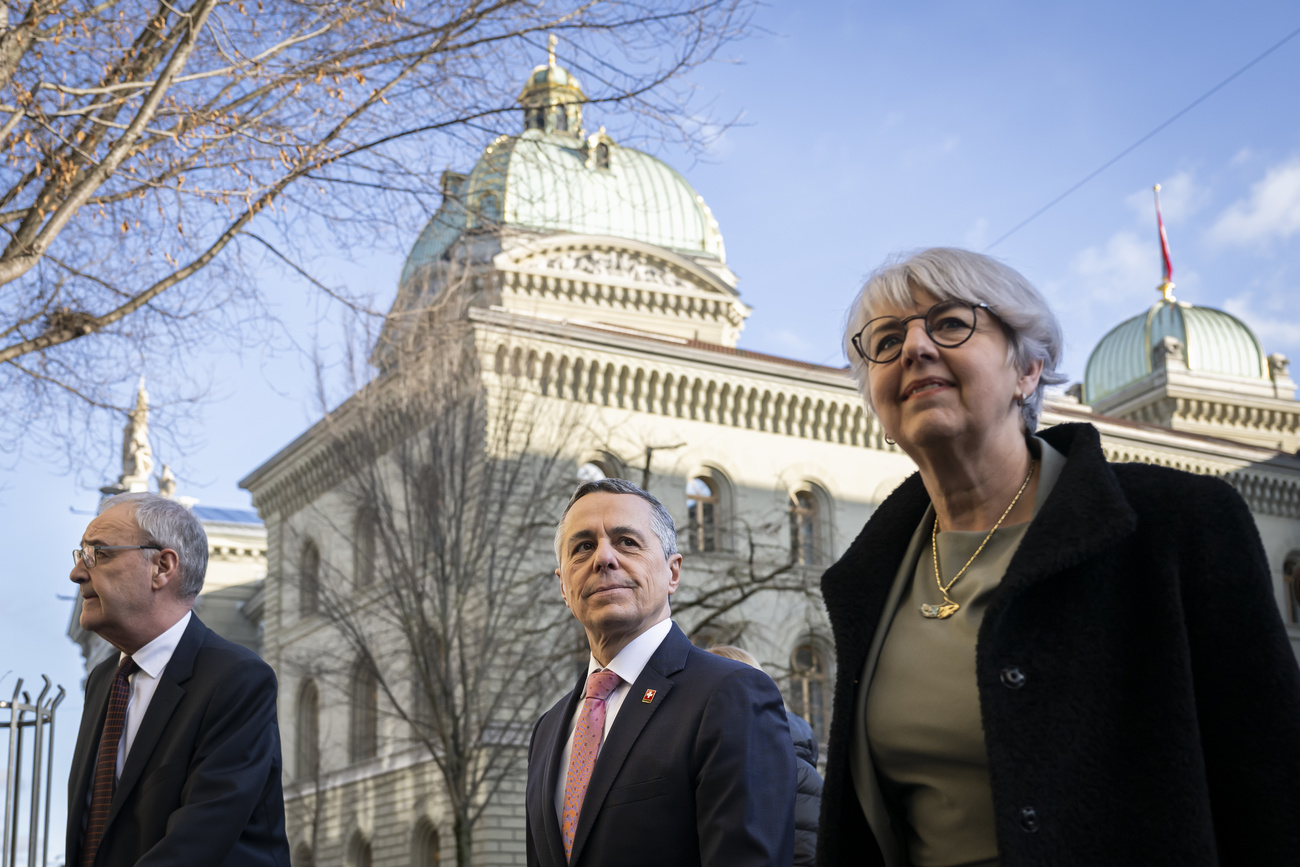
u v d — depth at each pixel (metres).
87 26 9.27
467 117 10.11
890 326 2.69
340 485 30.03
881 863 2.72
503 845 30.98
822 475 38.34
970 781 2.52
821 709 35.53
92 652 54.62
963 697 2.53
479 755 25.59
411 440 28.23
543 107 11.53
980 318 2.64
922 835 2.62
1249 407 53.06
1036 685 2.33
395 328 11.76
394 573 26.59
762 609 35.25
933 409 2.61
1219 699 2.27
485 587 28.94
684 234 46.03
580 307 42.66
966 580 2.65
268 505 43.69
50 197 8.94
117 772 4.61
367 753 37.00
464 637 25.97
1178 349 53.53
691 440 36.94
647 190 45.75
